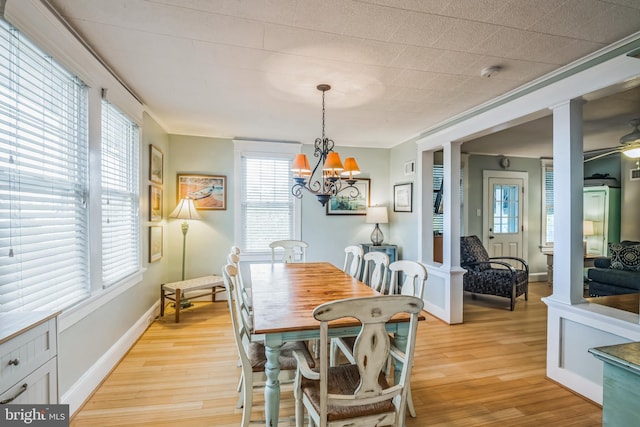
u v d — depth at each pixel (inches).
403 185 184.9
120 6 64.6
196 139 173.5
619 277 161.5
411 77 97.5
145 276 133.3
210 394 86.1
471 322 145.9
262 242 185.2
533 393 87.7
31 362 46.5
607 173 228.2
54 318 52.4
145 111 131.2
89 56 81.6
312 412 57.4
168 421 74.5
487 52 82.0
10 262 58.6
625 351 42.5
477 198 223.3
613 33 72.7
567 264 89.4
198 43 79.0
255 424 72.3
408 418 76.6
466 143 190.9
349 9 64.8
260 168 184.4
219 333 129.3
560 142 91.3
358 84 103.5
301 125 154.4
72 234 78.7
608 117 140.5
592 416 77.8
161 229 154.7
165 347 115.6
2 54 56.4
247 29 72.5
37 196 66.5
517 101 107.0
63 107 74.7
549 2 62.1
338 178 107.5
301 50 82.1
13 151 59.6
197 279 160.2
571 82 87.8
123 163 111.7
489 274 170.2
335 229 196.2
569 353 89.7
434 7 63.9
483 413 78.8
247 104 124.1
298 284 98.0
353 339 86.4
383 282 103.3
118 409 78.9
